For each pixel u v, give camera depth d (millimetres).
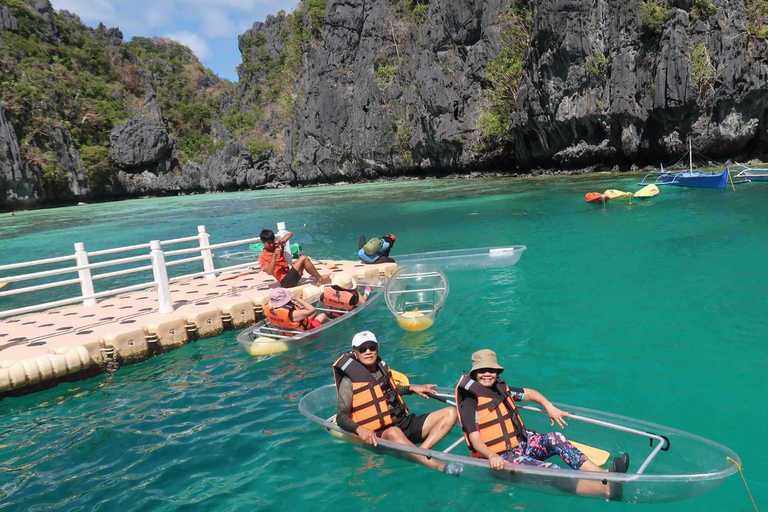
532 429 5078
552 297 9602
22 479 5195
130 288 8797
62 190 61156
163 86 104188
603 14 34094
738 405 5559
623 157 36062
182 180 71562
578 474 4105
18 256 21859
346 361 5047
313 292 9672
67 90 71750
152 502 4695
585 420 4898
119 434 5957
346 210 28891
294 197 44062
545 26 35906
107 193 66000
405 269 9914
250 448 5469
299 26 74812
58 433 6078
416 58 52750
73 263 19516
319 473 4961
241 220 28922
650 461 4387
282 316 8039
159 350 8414
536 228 17000
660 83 31578
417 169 54500
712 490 4340
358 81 57344
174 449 5559
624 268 11109
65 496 4875
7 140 55031
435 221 20969
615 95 33938
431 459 4656
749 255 11172
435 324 8688
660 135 33188
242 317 9422
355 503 4500
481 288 10578
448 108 47906
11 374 6961
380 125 55469
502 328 8289
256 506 4555
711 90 30234
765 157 31375
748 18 29625
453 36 48469
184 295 10234
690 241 12945
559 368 6723
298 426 5844
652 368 6523
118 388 7250
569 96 36344
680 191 22219
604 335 7672
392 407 5043
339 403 5031
